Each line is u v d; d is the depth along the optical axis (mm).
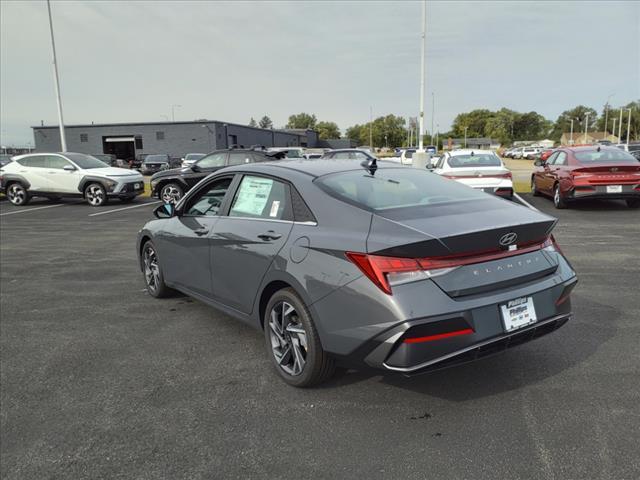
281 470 2445
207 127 47156
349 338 2768
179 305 5129
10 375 3611
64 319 4793
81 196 15125
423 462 2453
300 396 3164
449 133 167375
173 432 2820
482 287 2717
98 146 49281
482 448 2541
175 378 3482
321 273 2916
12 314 4992
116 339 4234
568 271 3162
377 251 2664
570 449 2498
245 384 3359
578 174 10352
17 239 9594
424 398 3062
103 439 2785
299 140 76625
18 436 2854
